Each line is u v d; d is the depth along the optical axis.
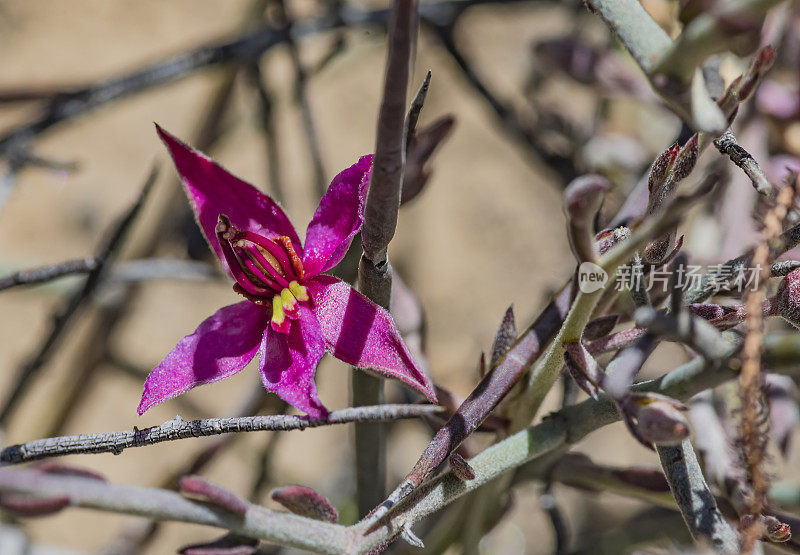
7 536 0.25
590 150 0.25
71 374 0.31
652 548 0.22
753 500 0.18
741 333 0.19
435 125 0.20
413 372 0.18
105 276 0.22
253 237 0.18
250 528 0.19
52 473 0.18
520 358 0.18
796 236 0.18
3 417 0.22
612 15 0.17
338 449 0.39
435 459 0.18
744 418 0.18
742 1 0.17
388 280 0.18
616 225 0.19
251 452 0.34
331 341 0.18
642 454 0.37
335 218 0.19
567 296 0.18
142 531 0.25
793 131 0.23
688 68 0.17
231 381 0.40
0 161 0.29
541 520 0.36
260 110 0.30
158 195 0.40
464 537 0.21
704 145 0.18
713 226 0.22
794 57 0.23
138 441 0.18
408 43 0.17
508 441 0.19
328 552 0.19
